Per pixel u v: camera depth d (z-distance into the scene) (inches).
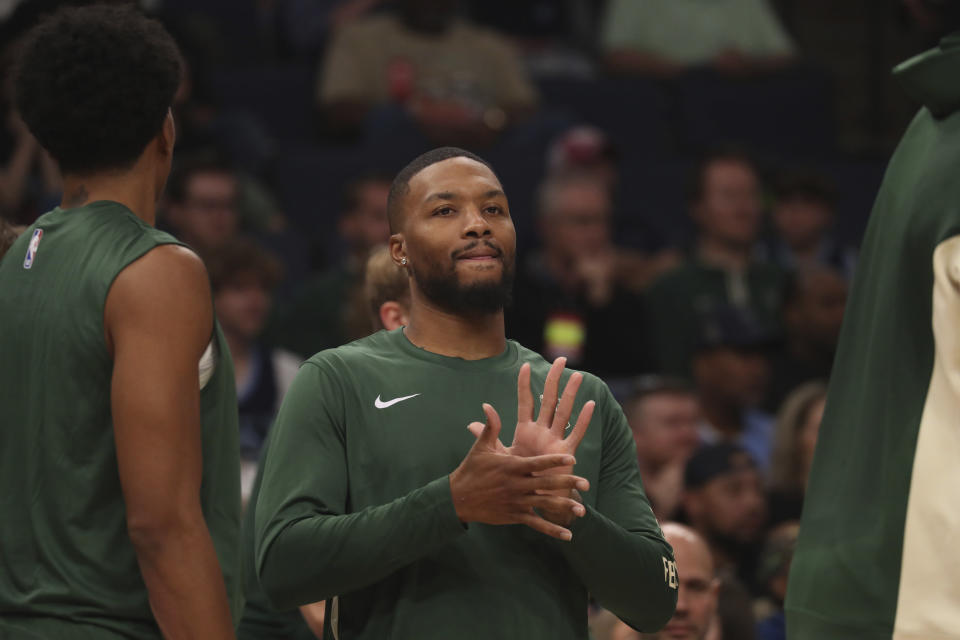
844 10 1195.9
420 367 269.6
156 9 932.0
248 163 850.1
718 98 1023.0
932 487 255.9
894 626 257.1
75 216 263.6
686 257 839.1
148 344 249.4
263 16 1077.8
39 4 718.5
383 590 259.9
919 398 263.1
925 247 264.1
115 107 262.8
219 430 265.1
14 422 259.1
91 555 252.1
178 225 726.5
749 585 529.3
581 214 714.2
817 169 960.9
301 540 248.1
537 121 921.5
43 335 256.7
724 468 550.3
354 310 468.1
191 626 246.4
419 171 274.5
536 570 260.2
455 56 938.1
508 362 275.3
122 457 248.1
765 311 764.0
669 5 1062.4
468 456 241.8
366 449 261.4
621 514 268.5
